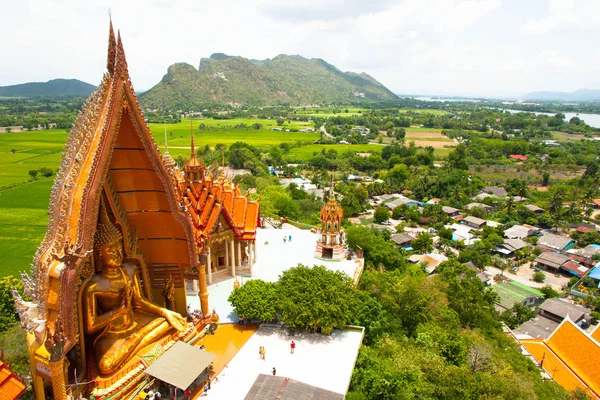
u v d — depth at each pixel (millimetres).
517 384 38156
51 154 187375
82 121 27172
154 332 31297
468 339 49094
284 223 82812
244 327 41281
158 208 31562
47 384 27625
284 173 175500
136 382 29031
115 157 28578
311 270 44031
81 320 27234
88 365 28562
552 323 68250
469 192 148375
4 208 111438
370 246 64375
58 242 24719
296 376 34406
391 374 34781
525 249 102188
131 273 30000
